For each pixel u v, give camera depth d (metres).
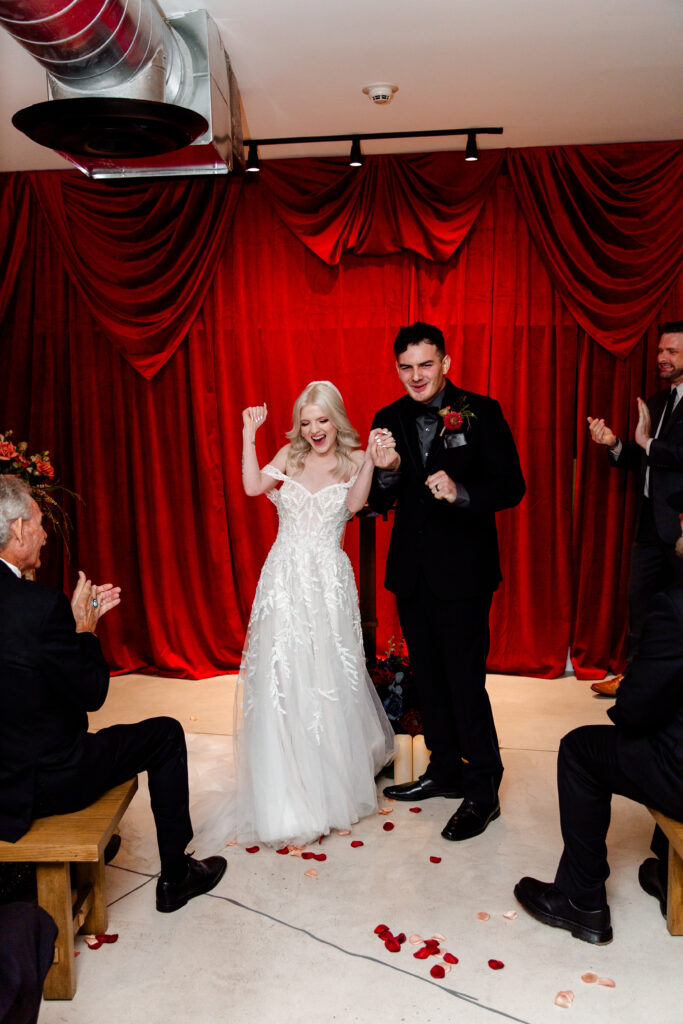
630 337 4.79
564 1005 2.38
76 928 2.57
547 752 4.05
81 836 2.38
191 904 2.88
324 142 4.63
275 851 3.22
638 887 2.96
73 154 3.30
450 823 3.32
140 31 2.78
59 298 5.11
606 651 5.03
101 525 5.21
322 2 3.15
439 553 3.30
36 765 2.44
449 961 2.55
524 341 4.89
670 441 4.28
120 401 5.14
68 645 2.42
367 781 3.41
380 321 5.00
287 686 3.24
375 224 4.86
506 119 4.36
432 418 3.34
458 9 3.20
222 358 5.07
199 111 3.33
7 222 5.05
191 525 5.20
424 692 3.53
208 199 4.95
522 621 5.04
